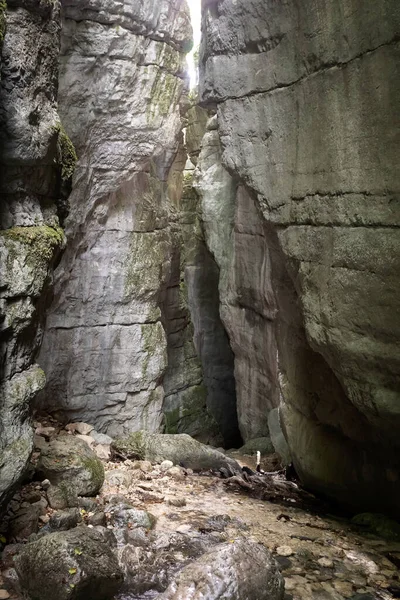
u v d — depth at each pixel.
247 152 5.12
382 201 3.66
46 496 4.46
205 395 11.44
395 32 3.45
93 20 6.54
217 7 5.23
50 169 3.82
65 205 4.20
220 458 6.68
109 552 3.26
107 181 7.30
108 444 7.12
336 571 3.73
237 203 10.57
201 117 13.73
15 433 3.30
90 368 7.59
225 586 2.94
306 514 5.02
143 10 6.75
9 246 3.20
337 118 4.00
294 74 4.45
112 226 7.57
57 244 3.74
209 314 13.51
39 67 3.56
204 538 4.12
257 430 10.26
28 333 3.45
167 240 8.73
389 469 4.63
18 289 3.23
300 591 3.42
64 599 2.93
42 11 3.51
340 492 5.27
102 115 6.94
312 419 5.67
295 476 6.69
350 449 5.11
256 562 3.13
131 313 7.86
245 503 5.21
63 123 6.68
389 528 4.54
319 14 4.07
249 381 10.62
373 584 3.56
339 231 4.05
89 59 6.61
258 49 4.84
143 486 5.37
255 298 9.97
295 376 5.89
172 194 10.98
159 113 7.38
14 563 3.21
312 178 4.33
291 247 4.69
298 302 5.22
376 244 3.71
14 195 3.45
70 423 7.32
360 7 3.70
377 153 3.67
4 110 3.24
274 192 4.85
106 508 4.47
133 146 7.31
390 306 3.66
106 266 7.57
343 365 4.16
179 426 10.83
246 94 5.05
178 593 2.93
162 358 8.20
